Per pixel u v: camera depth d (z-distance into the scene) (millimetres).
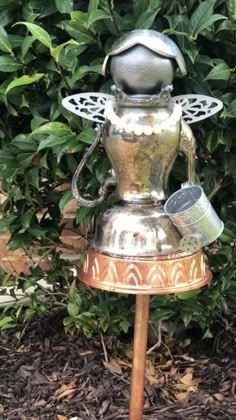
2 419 978
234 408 990
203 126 915
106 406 996
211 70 848
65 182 999
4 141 975
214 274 1058
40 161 930
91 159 883
